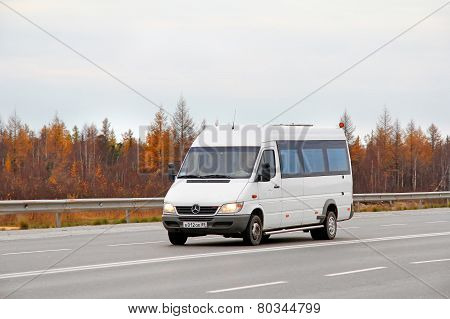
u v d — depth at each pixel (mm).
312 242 25797
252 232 23969
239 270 17766
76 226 33719
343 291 14602
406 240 26188
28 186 53156
